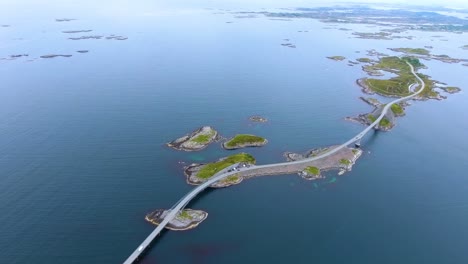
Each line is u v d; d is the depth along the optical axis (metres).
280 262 95.06
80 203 113.69
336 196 125.88
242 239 102.81
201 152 151.75
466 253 101.00
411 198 126.56
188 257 95.56
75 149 147.00
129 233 102.00
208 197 121.88
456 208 121.88
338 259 96.88
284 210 116.88
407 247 102.44
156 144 155.25
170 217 107.56
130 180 127.75
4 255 92.00
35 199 114.31
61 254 93.19
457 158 158.12
